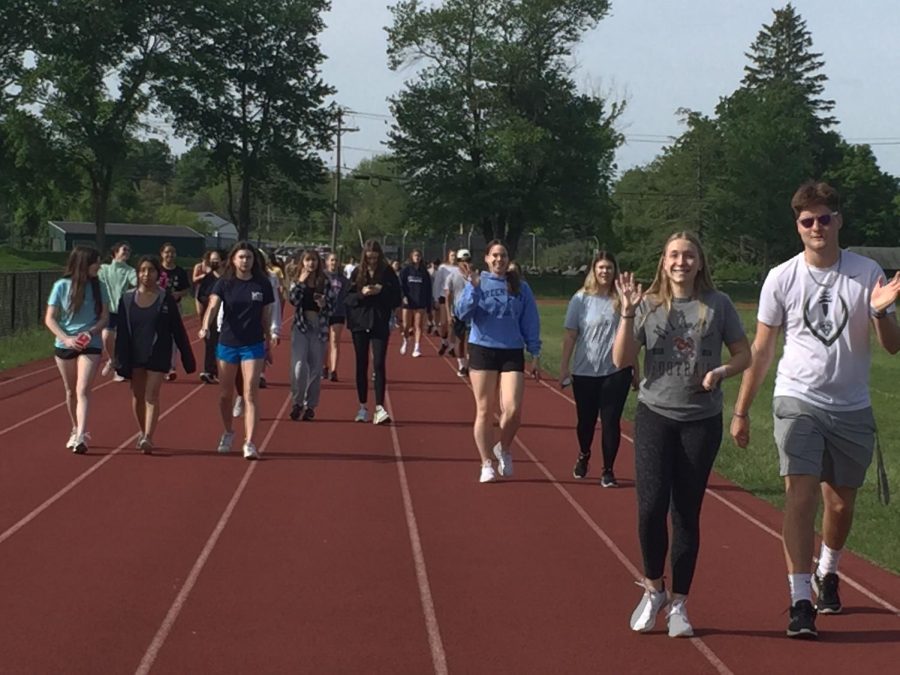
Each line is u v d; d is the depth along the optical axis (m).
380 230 98.69
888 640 6.03
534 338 10.01
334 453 11.45
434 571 7.21
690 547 6.03
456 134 68.00
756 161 79.62
